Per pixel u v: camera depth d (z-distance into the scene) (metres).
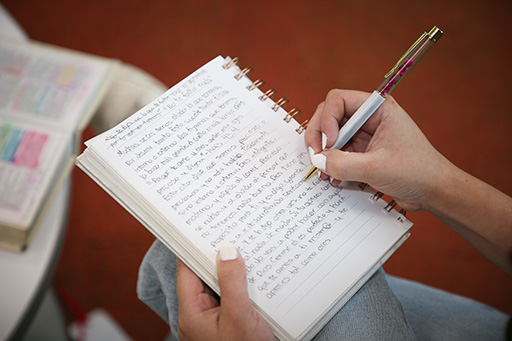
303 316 0.49
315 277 0.51
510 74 1.67
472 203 0.56
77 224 1.42
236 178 0.55
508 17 1.77
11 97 0.81
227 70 0.62
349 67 1.67
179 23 1.71
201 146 0.56
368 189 0.58
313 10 1.76
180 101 0.58
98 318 1.31
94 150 0.52
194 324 0.50
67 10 1.70
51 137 0.78
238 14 1.74
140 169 0.53
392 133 0.57
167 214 0.51
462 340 0.71
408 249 1.42
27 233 0.71
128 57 1.64
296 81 1.64
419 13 1.77
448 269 1.40
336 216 0.55
